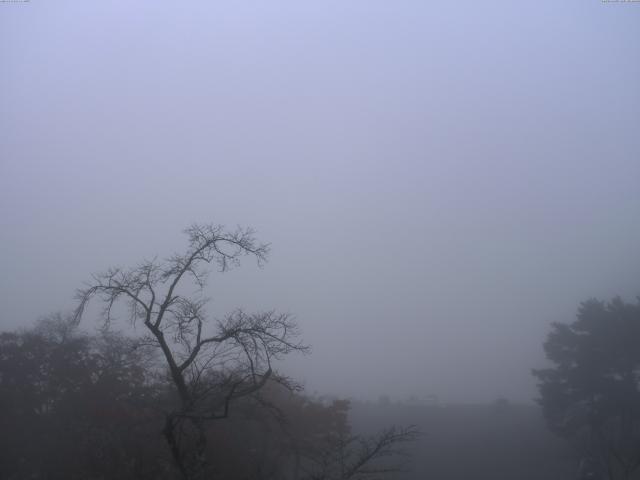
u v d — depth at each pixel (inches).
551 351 1920.5
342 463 687.7
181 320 579.5
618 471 1513.3
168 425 532.7
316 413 971.9
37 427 848.9
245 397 722.8
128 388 837.2
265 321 594.6
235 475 697.6
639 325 1771.7
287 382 646.5
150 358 910.4
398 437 784.3
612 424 1742.1
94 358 906.7
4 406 852.0
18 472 811.4
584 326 1905.8
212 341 577.0
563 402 1801.2
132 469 716.0
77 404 839.1
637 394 1674.5
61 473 780.6
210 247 592.1
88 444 763.4
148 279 576.4
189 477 535.2
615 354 1790.1
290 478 843.4
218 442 710.5
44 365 914.1
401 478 1115.9
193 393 567.2
